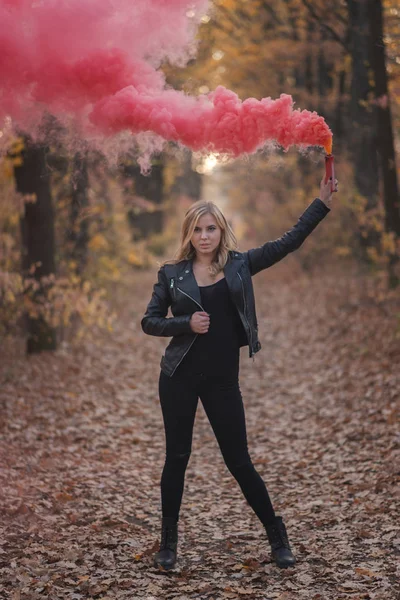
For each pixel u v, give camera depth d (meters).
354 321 10.68
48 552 3.75
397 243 9.41
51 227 8.91
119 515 4.43
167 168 21.33
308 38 12.02
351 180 12.71
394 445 5.28
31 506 4.38
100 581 3.45
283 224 17.53
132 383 8.37
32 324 9.06
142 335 11.50
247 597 3.27
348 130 12.18
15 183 8.71
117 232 13.40
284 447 5.92
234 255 3.70
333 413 6.66
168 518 3.70
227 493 4.88
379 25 8.09
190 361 3.60
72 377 8.19
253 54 13.22
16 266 9.02
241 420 3.67
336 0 10.05
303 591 3.30
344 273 14.93
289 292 15.70
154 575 3.54
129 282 15.03
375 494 4.49
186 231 3.66
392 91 8.67
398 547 3.70
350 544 3.82
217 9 12.64
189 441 3.71
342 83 12.45
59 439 5.99
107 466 5.41
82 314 9.05
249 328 3.58
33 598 3.22
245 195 20.73
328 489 4.76
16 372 8.03
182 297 3.59
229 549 3.89
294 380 8.43
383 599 3.12
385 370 7.65
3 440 5.73
